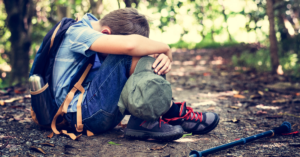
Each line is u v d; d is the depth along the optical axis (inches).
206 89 155.2
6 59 323.9
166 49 68.6
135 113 63.2
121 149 65.0
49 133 73.6
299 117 95.6
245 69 222.1
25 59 220.2
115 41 63.1
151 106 61.7
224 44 462.9
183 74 220.2
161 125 68.0
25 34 218.2
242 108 109.7
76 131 74.1
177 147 67.1
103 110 67.5
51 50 68.2
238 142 65.4
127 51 63.2
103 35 64.6
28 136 70.8
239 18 496.7
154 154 62.5
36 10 324.2
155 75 62.5
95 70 70.9
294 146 68.5
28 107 104.3
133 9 72.4
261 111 103.6
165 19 345.7
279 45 248.8
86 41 64.7
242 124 88.0
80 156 60.7
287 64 207.6
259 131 81.0
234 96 132.3
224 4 539.8
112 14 71.2
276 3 252.8
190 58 342.6
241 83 169.2
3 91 132.8
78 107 67.9
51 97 70.5
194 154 57.1
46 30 314.2
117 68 65.9
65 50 68.1
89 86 69.5
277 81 172.2
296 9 266.7
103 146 66.6
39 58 67.0
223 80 184.1
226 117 96.3
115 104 67.4
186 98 131.5
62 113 70.2
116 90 66.5
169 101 63.3
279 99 125.3
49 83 71.9
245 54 268.8
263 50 269.1
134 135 69.6
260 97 127.7
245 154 63.6
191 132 77.4
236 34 560.7
